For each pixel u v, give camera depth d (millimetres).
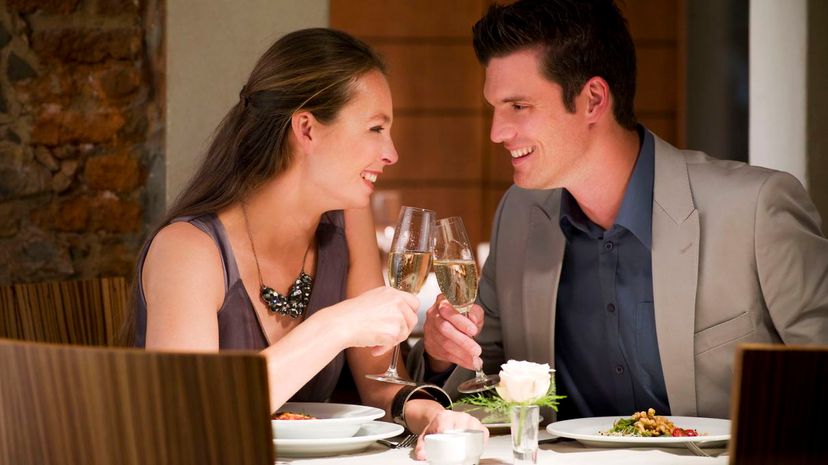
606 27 2389
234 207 2336
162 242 2250
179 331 2146
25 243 3656
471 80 8734
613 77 2396
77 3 3660
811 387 1385
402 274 2152
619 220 2406
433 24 8727
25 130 3650
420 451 1857
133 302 2332
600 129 2404
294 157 2314
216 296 2236
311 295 2424
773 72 3797
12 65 3639
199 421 1324
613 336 2479
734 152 7949
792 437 1389
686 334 2361
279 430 1932
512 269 2637
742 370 1356
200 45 3561
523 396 1729
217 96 3574
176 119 3561
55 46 3656
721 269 2357
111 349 1354
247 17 3574
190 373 1318
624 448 1971
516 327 2621
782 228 2330
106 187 3682
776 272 2320
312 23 3604
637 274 2447
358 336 2012
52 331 2824
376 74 2320
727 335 2357
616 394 2514
